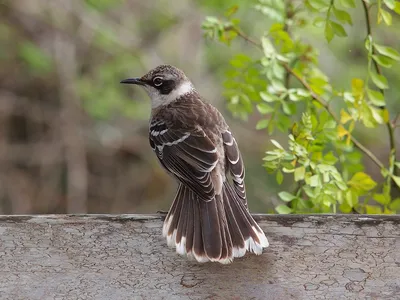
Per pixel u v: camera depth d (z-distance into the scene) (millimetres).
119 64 17875
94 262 7445
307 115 9898
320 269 7320
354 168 10883
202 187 8297
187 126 9242
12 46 18766
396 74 16250
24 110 18812
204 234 7617
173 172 9133
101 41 17984
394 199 11750
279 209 10156
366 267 7312
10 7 18484
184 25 18250
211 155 8789
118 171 19141
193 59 18094
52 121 18859
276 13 11461
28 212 18641
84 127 18797
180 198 8297
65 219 7855
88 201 19031
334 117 10648
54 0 18375
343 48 16203
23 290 7172
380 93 10312
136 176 19094
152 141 9602
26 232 7730
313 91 11164
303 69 11695
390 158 10891
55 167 18875
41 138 18969
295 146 9617
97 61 18812
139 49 18172
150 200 19016
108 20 18469
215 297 7105
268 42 11039
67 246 7594
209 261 7391
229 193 8359
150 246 7594
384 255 7418
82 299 7082
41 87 19000
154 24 18469
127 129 19000
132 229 7773
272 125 10859
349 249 7496
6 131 18938
